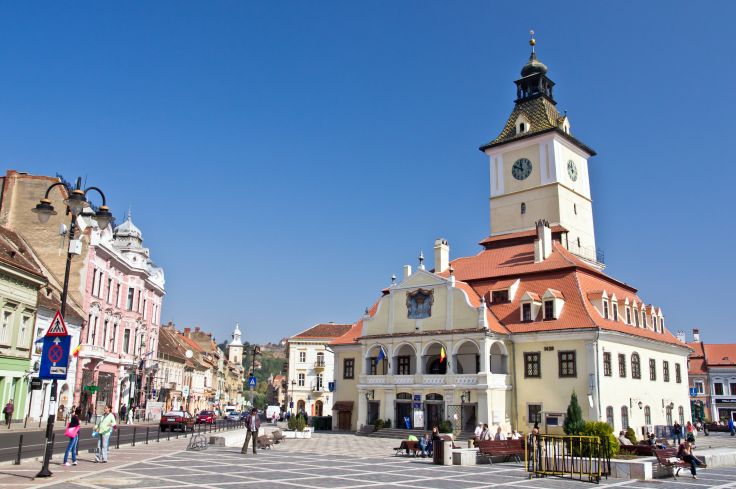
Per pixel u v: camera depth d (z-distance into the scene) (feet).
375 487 73.82
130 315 246.06
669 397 202.28
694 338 348.18
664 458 96.68
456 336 178.91
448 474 90.74
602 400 163.73
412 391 184.44
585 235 238.07
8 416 152.05
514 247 217.77
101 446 88.79
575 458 93.61
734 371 321.32
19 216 205.87
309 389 375.66
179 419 175.01
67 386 191.93
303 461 103.14
